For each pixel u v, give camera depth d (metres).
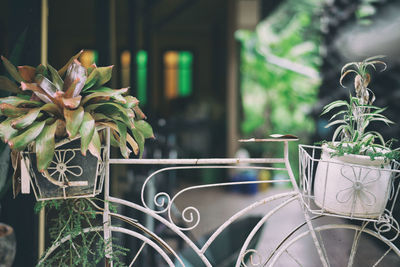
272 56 8.12
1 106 1.39
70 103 1.34
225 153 6.79
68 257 1.64
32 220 2.20
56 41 6.59
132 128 1.49
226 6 6.40
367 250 2.94
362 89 1.57
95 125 1.50
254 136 7.57
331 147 1.54
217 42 7.33
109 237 1.64
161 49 7.50
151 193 3.22
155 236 1.66
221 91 7.24
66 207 1.60
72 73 1.45
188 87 7.61
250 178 5.85
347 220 3.55
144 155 3.63
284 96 7.92
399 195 2.98
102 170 1.57
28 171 1.47
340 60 4.26
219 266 3.05
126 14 5.84
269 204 4.98
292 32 8.10
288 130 7.51
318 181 1.57
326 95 4.69
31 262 2.21
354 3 3.88
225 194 5.70
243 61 8.16
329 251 2.98
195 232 3.82
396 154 1.46
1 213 2.19
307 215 1.66
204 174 6.54
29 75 1.48
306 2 7.54
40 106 1.47
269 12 6.35
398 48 3.12
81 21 6.25
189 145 7.00
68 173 1.46
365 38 3.67
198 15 6.98
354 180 1.46
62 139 1.44
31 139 1.35
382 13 3.40
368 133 1.54
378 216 1.50
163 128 4.66
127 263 2.71
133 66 3.76
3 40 2.54
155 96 7.52
